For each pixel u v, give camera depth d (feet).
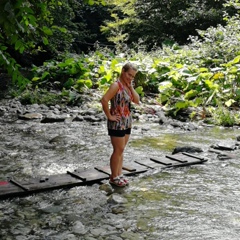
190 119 31.55
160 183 16.39
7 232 11.80
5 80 48.16
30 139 24.75
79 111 35.09
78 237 11.54
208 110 32.55
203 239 11.47
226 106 33.86
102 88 42.37
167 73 39.01
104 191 15.38
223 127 29.25
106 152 21.54
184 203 14.23
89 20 83.61
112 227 12.23
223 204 14.15
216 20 60.49
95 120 31.22
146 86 41.86
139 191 15.44
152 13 68.74
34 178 16.49
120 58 48.19
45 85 46.14
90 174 16.93
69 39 61.57
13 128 28.30
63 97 40.42
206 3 63.98
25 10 10.02
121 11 75.25
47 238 11.44
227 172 17.95
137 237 11.57
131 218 12.91
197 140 24.76
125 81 15.55
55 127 28.81
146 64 43.19
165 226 12.32
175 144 23.63
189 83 36.09
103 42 81.97
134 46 65.77
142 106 35.27
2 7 9.50
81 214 13.19
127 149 22.24
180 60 45.80
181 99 35.06
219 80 35.65
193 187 15.92
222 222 12.66
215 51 43.96
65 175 16.98
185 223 12.55
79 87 42.91
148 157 20.59
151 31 67.72
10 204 14.03
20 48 11.87
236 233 11.89
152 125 29.86
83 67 46.68
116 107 15.55
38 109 36.24
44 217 12.93
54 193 15.17
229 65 35.99
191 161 19.15
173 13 66.39
